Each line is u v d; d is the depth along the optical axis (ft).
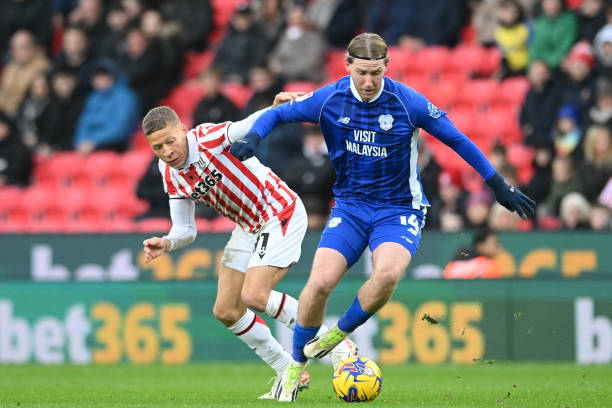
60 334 118.11
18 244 119.65
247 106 146.82
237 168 66.80
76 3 179.11
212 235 115.65
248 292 66.85
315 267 60.03
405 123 60.59
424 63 156.76
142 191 142.72
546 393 73.56
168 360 115.96
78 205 157.28
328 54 160.86
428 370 103.30
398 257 58.34
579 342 109.81
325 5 160.97
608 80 134.21
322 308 60.08
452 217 125.70
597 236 109.60
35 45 171.94
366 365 62.13
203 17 168.55
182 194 67.26
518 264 110.93
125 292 117.08
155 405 62.75
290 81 151.94
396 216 61.41
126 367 110.83
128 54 161.58
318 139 132.05
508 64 151.64
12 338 119.34
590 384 83.61
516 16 150.10
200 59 169.17
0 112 159.74
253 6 171.01
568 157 127.13
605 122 131.75
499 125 149.28
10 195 158.51
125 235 117.70
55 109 161.58
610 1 145.28
